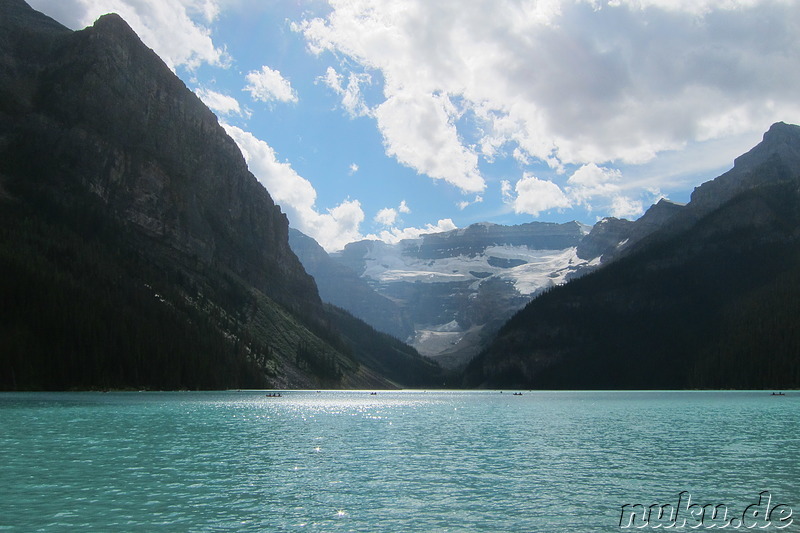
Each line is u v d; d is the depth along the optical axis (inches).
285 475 2258.9
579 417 4835.1
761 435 3405.5
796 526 1630.2
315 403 6820.9
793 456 2662.4
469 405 6830.7
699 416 4761.3
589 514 1738.4
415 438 3373.5
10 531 1549.0
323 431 3686.0
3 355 7007.9
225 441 3149.6
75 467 2353.6
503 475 2268.7
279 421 4288.9
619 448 2942.9
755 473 2282.2
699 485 2084.2
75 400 5935.0
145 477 2191.2
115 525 1609.3
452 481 2162.9
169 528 1593.3
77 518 1664.6
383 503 1857.8
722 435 3422.7
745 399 7445.9
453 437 3425.2
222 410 5157.5
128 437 3211.1
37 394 6752.0
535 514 1737.2
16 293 7613.2
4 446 2851.9
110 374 7775.6
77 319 7736.2
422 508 1801.2
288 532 1571.1
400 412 5516.7
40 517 1668.3
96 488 2007.9
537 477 2233.0
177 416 4458.7
